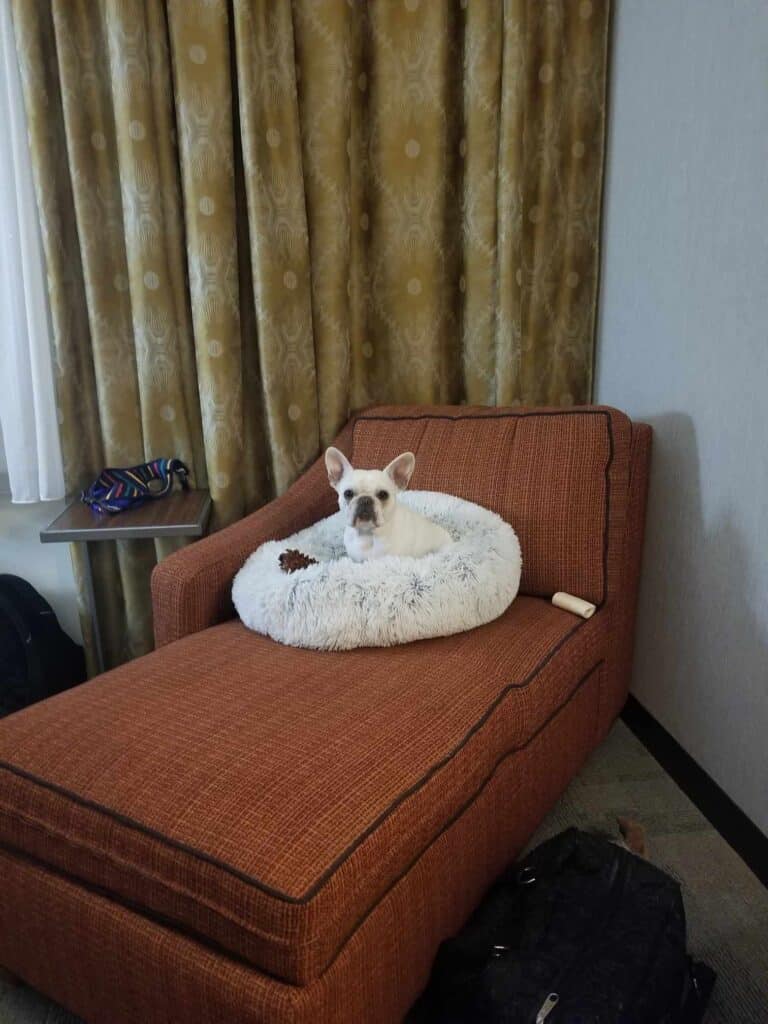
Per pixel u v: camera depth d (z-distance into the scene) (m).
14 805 0.94
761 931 1.19
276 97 1.73
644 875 1.07
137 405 1.89
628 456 1.54
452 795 0.96
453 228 1.96
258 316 1.82
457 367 2.06
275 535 1.62
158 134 1.72
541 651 1.28
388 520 1.43
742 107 1.30
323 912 0.76
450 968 0.99
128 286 1.82
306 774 0.89
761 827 1.32
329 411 1.95
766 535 1.29
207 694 1.08
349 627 1.21
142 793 0.88
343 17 1.74
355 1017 0.83
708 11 1.40
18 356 1.74
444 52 1.81
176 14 1.63
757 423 1.30
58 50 1.64
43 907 0.95
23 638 1.81
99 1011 0.96
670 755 1.64
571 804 1.52
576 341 2.06
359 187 1.93
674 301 1.58
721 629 1.44
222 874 0.78
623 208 1.83
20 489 1.81
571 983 0.89
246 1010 0.77
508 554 1.42
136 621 1.97
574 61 1.88
